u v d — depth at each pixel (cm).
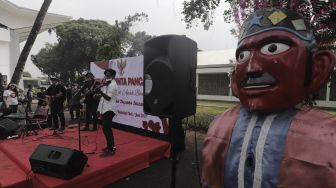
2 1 1628
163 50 240
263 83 127
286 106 126
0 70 1712
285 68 121
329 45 152
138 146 502
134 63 613
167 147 523
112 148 444
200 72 1950
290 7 146
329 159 108
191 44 254
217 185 145
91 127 716
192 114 260
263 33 129
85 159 366
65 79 2925
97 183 377
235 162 135
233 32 172
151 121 575
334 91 1260
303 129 119
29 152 463
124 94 648
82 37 2436
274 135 125
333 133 112
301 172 113
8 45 1766
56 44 2859
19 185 349
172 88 235
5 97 878
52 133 634
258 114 135
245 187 129
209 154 150
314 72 126
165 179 419
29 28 1972
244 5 169
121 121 661
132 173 437
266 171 122
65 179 338
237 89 144
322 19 148
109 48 1141
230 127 145
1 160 448
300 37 124
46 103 743
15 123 629
